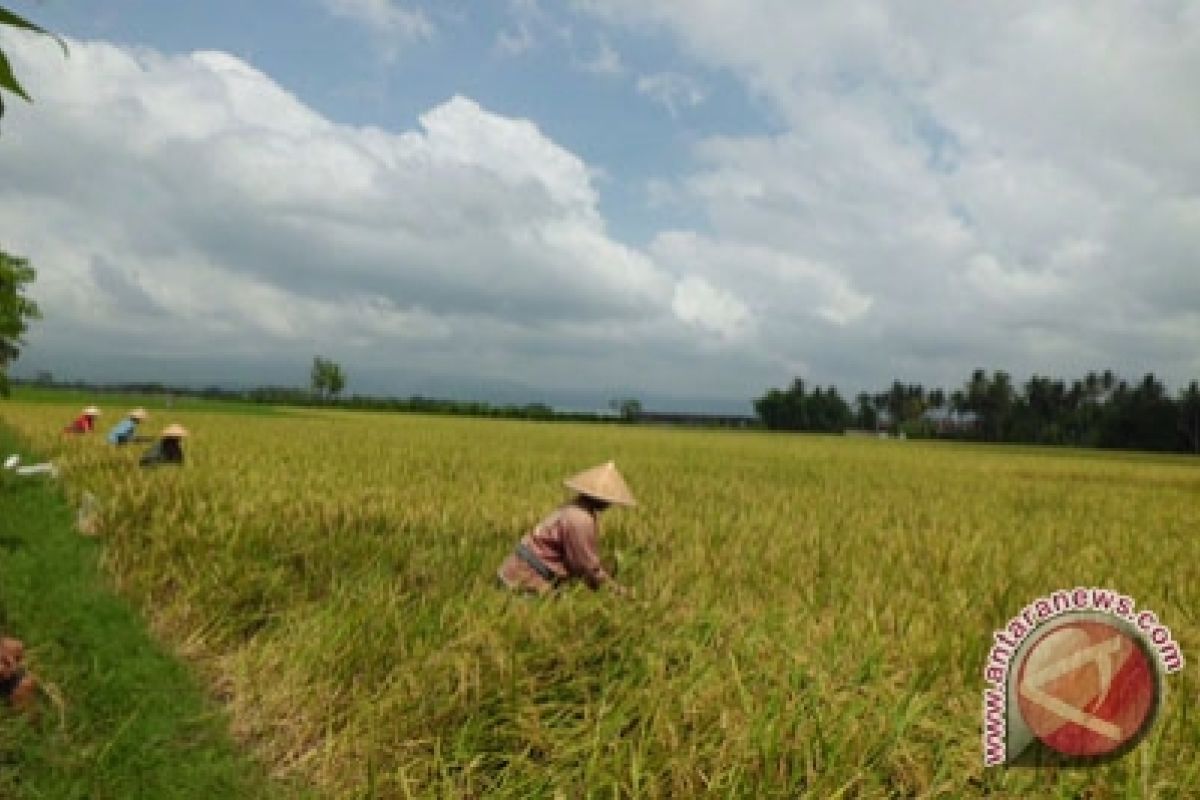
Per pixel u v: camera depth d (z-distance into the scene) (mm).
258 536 8109
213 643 6312
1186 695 4523
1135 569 8258
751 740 4121
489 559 7680
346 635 5777
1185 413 104125
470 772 4477
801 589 6824
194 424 33094
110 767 4613
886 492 17875
